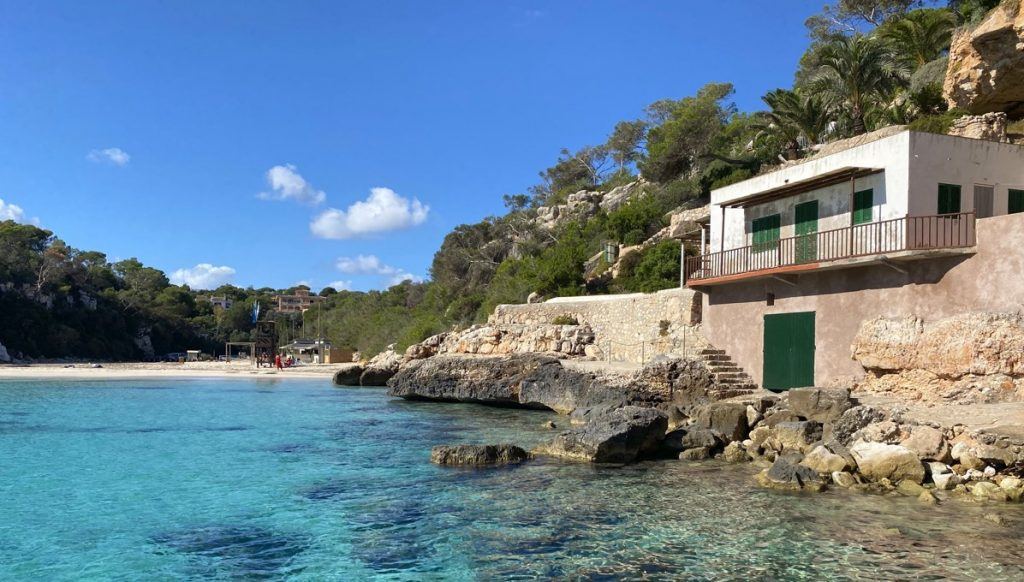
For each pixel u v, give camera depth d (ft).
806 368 79.25
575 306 138.41
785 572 32.91
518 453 65.16
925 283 65.62
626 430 63.87
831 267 72.79
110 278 496.64
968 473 49.29
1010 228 59.00
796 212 84.33
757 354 87.86
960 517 42.14
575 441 65.87
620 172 357.20
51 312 385.50
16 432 83.61
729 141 229.66
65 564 34.81
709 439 67.10
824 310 77.30
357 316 355.36
